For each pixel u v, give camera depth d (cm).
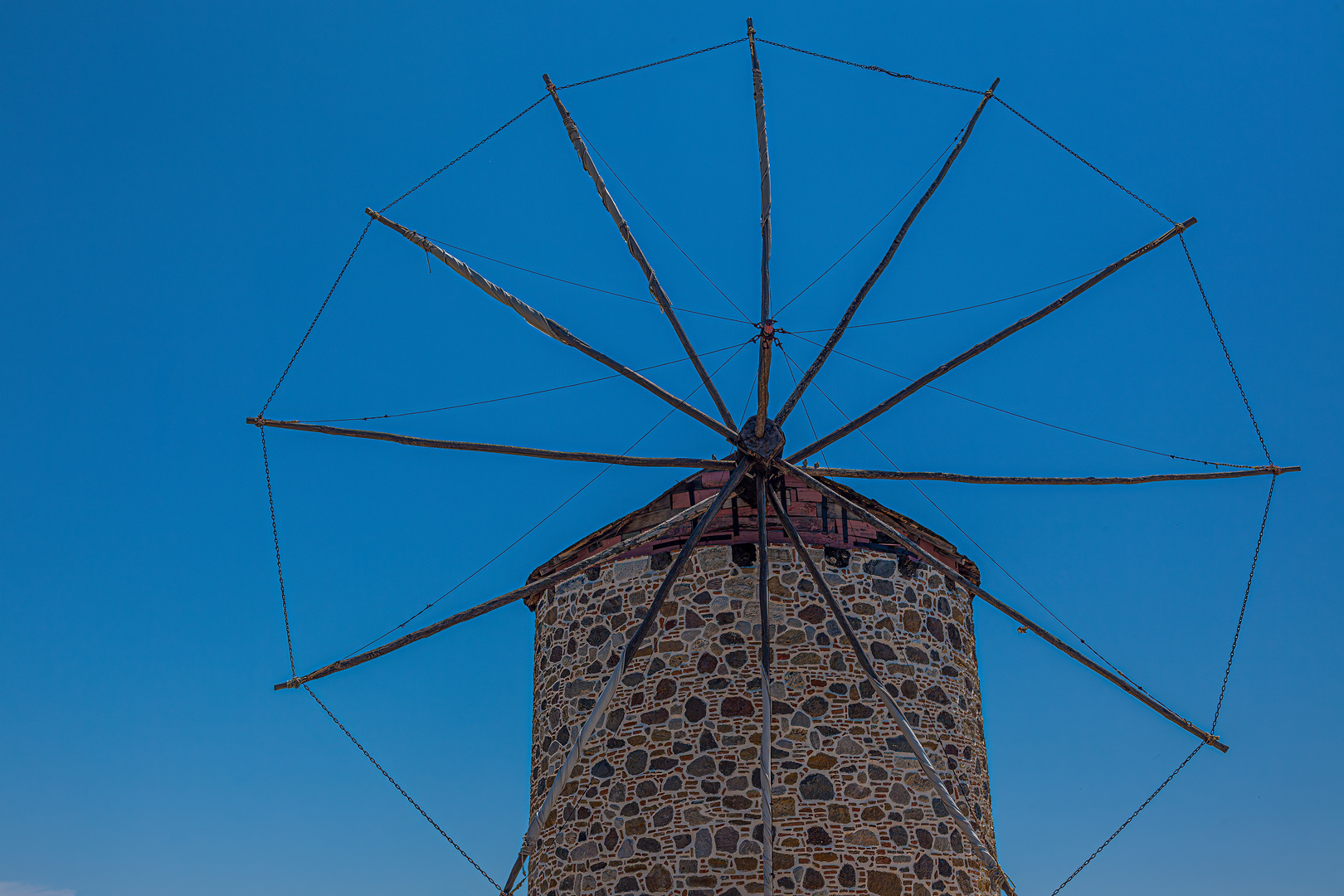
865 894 1611
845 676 1750
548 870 1756
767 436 1498
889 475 1594
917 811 1695
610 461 1496
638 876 1653
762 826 1561
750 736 1692
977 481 1594
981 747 1900
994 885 1786
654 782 1702
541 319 1376
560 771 1380
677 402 1446
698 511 1572
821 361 1498
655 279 1427
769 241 1438
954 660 1888
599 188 1452
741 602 1781
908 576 1878
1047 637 1536
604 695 1398
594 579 1919
